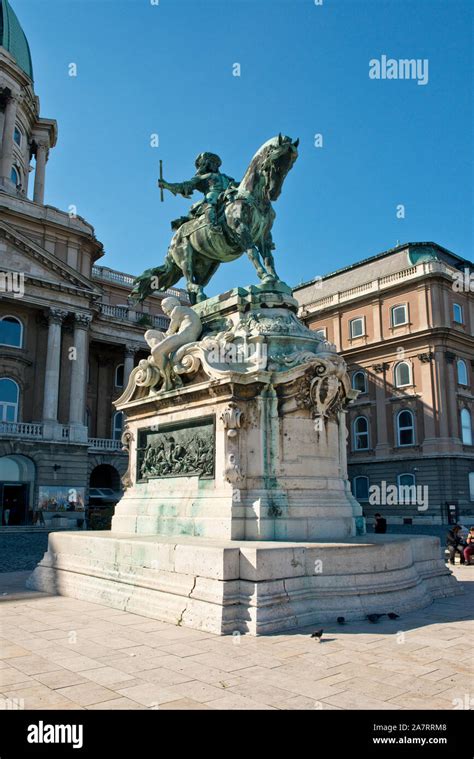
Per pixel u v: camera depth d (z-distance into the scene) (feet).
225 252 32.48
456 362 134.51
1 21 175.83
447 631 18.80
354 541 23.39
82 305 137.39
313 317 158.81
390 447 136.87
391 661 15.61
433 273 133.59
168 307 31.40
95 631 19.11
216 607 18.99
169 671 14.89
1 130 157.89
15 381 130.41
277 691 13.42
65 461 126.31
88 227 149.28
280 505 24.04
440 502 125.70
